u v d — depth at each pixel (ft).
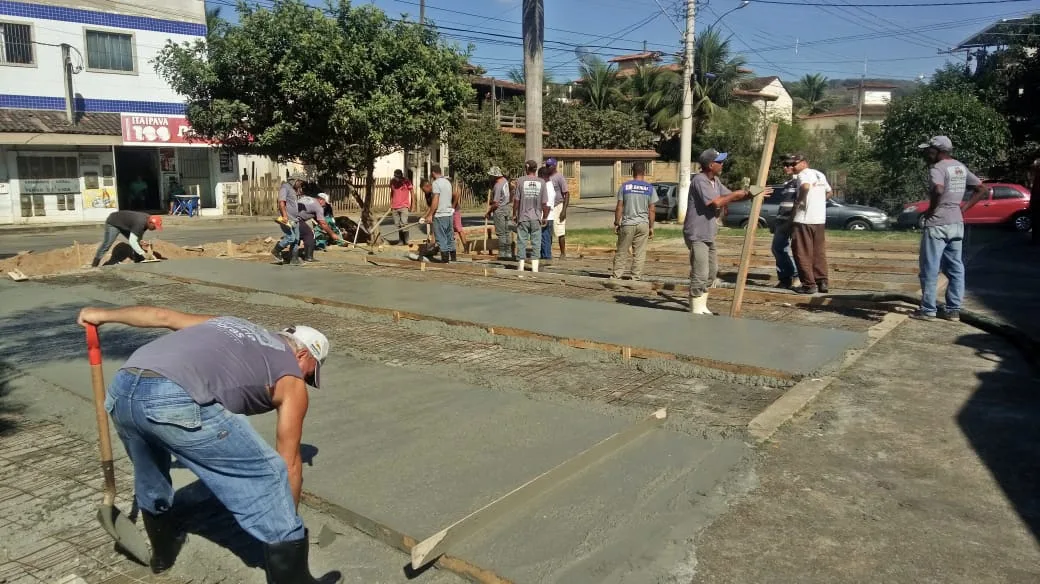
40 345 23.30
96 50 80.79
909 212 65.26
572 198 137.59
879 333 22.29
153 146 84.38
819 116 191.62
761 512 11.82
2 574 10.75
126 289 33.09
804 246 28.48
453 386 17.98
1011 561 10.39
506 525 11.20
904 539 11.02
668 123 152.66
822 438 14.79
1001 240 55.31
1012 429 15.02
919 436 14.80
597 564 10.15
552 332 21.90
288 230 41.16
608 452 13.99
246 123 50.55
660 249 50.93
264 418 15.47
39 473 14.03
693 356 19.30
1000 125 79.10
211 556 10.91
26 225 76.43
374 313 26.11
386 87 48.96
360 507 11.44
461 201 114.62
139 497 10.15
